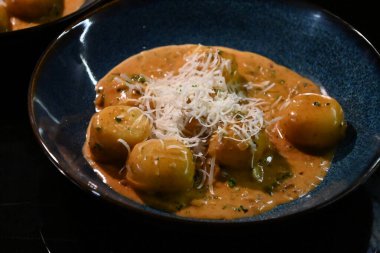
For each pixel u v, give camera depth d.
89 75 0.33
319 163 0.29
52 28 0.33
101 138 0.28
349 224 0.26
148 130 0.28
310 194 0.27
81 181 0.25
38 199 0.28
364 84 0.32
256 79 0.34
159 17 0.36
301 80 0.34
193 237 0.26
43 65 0.31
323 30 0.35
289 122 0.30
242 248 0.25
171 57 0.35
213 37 0.37
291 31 0.36
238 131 0.28
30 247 0.26
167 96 0.30
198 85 0.30
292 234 0.26
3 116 0.32
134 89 0.31
